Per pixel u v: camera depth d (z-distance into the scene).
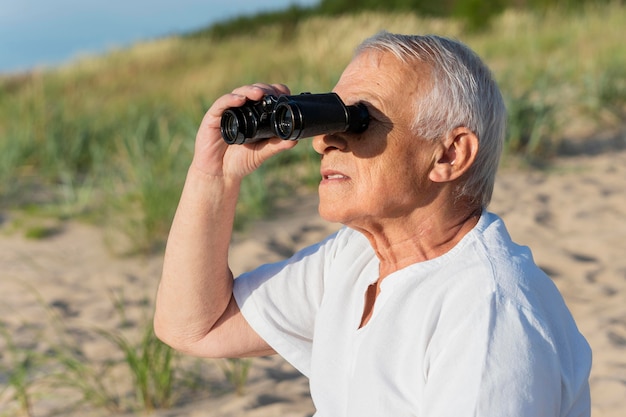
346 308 1.55
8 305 4.42
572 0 14.93
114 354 3.73
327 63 11.48
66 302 4.45
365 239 1.60
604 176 6.14
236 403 3.16
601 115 7.74
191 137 6.62
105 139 8.12
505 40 13.23
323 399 1.53
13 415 3.20
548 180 6.10
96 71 14.88
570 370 1.32
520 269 1.35
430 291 1.36
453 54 1.44
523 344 1.25
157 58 15.50
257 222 5.55
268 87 1.56
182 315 1.72
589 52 10.59
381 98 1.42
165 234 5.38
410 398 1.35
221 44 16.66
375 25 14.49
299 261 1.71
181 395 3.29
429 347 1.32
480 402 1.21
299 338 1.71
